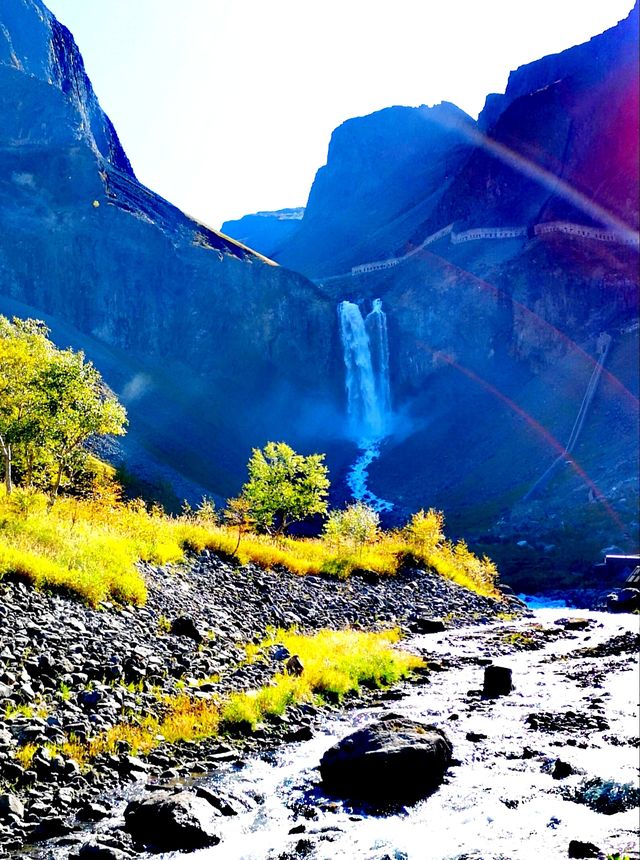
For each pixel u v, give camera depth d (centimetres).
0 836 808
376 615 3000
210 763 1127
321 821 901
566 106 17800
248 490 4738
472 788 1000
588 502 8269
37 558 1741
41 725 1105
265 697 1457
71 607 1636
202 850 812
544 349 13675
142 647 1582
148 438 10981
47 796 931
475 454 12006
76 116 17975
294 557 3369
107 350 13938
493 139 18538
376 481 12169
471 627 3184
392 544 4319
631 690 1661
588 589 5931
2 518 2062
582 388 11944
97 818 888
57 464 3391
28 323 3550
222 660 1714
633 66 17100
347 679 1738
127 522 2759
